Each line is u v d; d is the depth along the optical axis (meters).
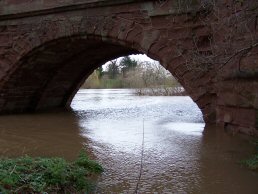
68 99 21.69
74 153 8.94
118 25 13.13
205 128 11.83
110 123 14.48
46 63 16.95
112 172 7.16
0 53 16.27
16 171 5.97
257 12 9.23
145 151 9.02
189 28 11.89
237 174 7.03
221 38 10.65
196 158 8.25
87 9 13.80
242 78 9.83
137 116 16.95
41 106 20.11
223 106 11.07
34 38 15.25
